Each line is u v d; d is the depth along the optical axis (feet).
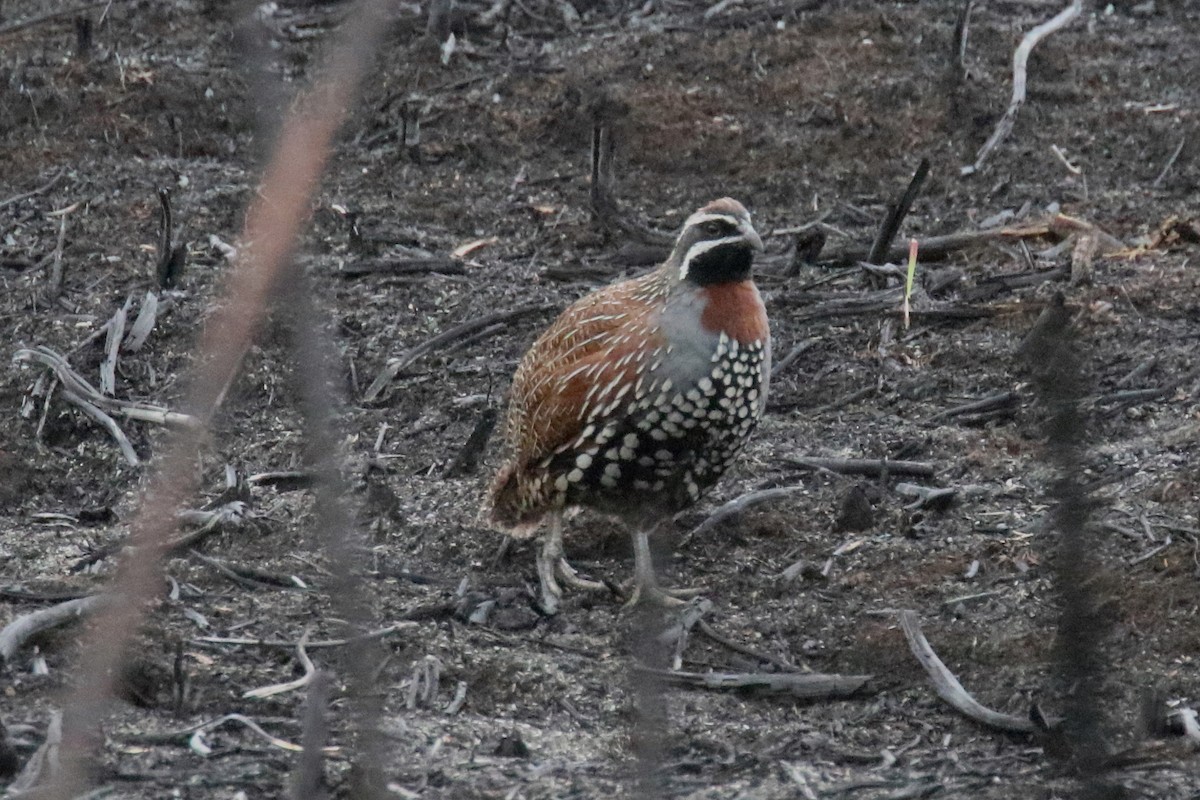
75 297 47.50
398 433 40.73
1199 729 26.84
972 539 34.76
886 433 40.29
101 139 59.47
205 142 59.62
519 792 24.90
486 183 57.06
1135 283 47.75
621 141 58.90
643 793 12.59
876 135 59.82
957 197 56.03
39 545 34.14
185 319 45.19
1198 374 42.34
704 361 30.48
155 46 66.54
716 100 62.03
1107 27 70.18
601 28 69.82
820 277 49.75
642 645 13.24
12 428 39.91
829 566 34.01
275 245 9.61
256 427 39.70
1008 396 41.06
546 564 33.55
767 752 27.25
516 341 45.55
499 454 39.40
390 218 54.03
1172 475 36.45
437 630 31.07
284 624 30.78
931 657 29.78
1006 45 66.90
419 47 65.41
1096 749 15.56
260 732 26.22
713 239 30.37
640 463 31.48
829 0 70.85
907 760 27.02
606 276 49.85
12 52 65.72
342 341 44.98
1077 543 14.37
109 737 25.82
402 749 26.32
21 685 27.17
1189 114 60.95
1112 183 56.65
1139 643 30.17
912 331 45.70
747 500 36.06
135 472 38.01
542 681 29.45
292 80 57.62
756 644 31.42
